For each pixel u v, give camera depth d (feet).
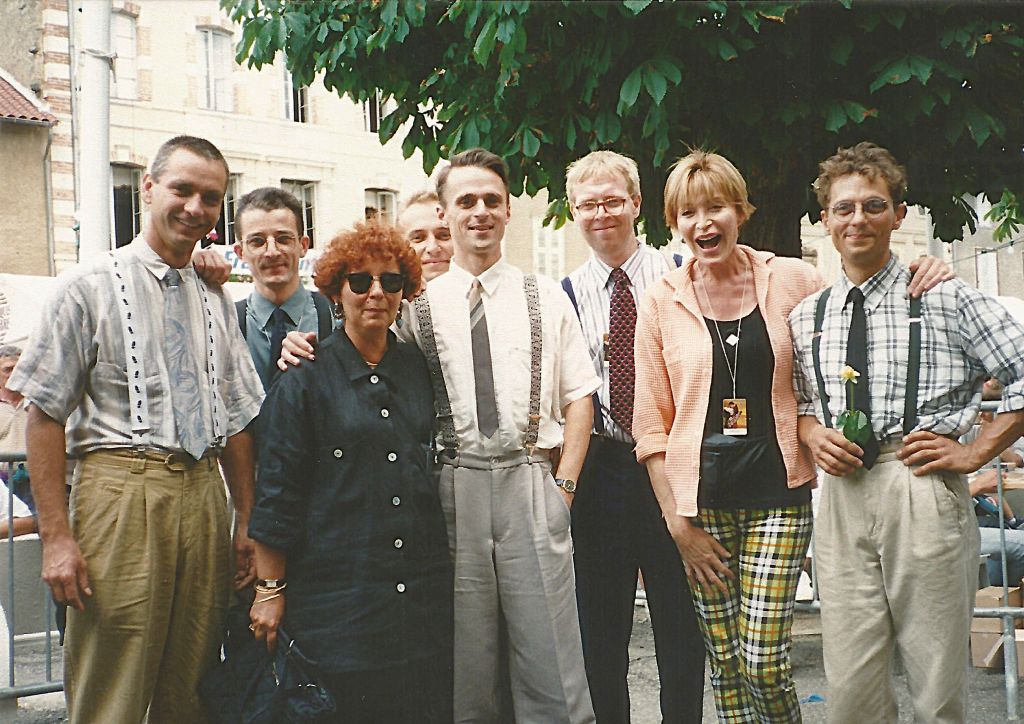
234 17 22.75
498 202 12.73
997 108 19.74
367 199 73.87
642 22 18.57
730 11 18.20
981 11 18.71
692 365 12.96
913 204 22.13
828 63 19.10
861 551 12.14
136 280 11.82
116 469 11.53
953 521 11.76
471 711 12.30
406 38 21.52
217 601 12.25
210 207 11.98
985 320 11.65
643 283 14.21
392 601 11.42
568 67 19.20
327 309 14.46
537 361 12.55
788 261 13.37
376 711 11.43
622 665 14.11
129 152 64.95
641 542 13.91
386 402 11.77
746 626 12.80
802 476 12.87
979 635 19.07
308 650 11.40
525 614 12.23
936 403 11.80
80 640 11.55
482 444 12.27
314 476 11.69
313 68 22.54
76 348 11.50
